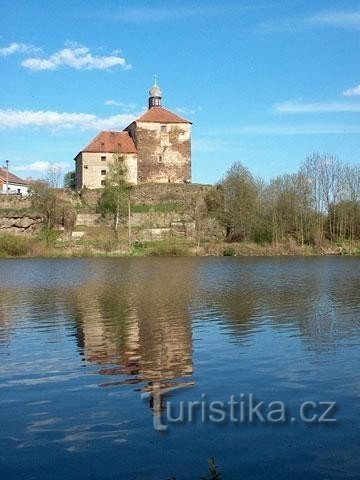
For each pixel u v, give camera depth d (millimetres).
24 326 24984
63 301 33688
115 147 121750
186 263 71812
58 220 107188
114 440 11953
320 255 92438
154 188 117125
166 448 11562
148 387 15500
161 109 127125
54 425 12766
